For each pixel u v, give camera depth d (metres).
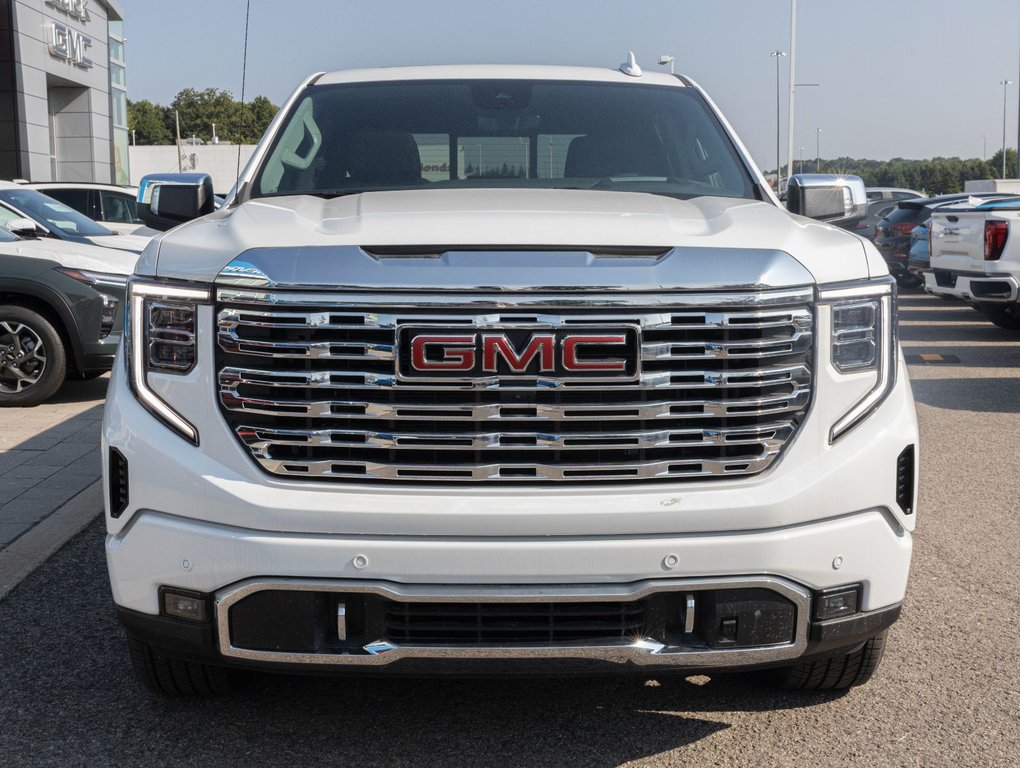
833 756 3.14
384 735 3.26
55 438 7.30
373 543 2.72
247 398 2.78
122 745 3.19
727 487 2.81
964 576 4.70
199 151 64.44
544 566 2.73
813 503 2.82
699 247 2.83
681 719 3.37
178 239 3.00
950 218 12.65
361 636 2.80
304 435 2.76
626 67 4.74
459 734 3.27
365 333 2.73
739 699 3.51
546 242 2.80
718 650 2.83
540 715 3.40
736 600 2.81
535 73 4.59
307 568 2.73
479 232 2.85
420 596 2.73
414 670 2.80
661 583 2.76
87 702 3.47
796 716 3.39
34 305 8.61
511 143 4.14
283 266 2.76
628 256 2.81
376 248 2.80
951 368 10.85
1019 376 10.34
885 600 2.95
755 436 2.82
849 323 2.89
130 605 2.92
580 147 4.14
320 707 3.44
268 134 4.14
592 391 2.75
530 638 2.79
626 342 2.74
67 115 36.41
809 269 2.86
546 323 2.72
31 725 3.31
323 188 3.93
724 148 4.20
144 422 2.87
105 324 8.68
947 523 5.51
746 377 2.79
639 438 2.77
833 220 3.95
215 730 3.29
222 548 2.76
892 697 3.52
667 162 4.10
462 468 2.76
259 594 2.78
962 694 3.54
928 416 8.37
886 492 2.91
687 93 4.54
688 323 2.76
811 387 2.86
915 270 17.20
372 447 2.76
